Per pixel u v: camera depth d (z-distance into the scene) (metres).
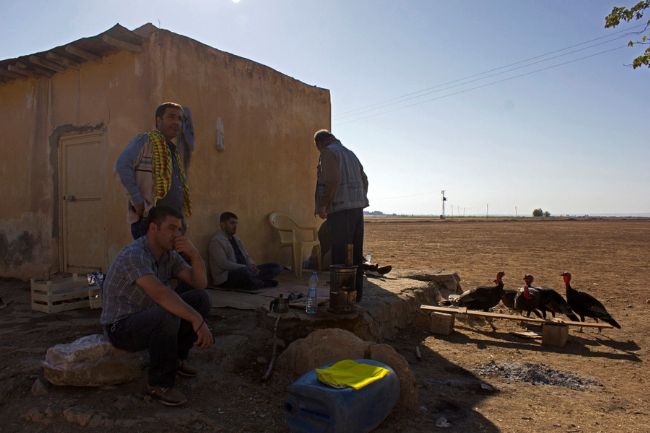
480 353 6.18
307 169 10.20
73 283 6.38
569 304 7.29
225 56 8.14
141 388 4.04
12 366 4.38
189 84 7.46
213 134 7.86
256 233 8.76
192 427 3.60
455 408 4.42
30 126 8.74
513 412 4.37
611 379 5.36
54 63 7.88
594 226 68.69
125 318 3.86
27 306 6.62
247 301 6.31
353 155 6.42
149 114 7.06
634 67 9.11
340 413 3.37
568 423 4.16
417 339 6.68
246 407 4.00
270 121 9.15
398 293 7.46
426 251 23.17
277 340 5.21
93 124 7.77
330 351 4.52
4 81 8.95
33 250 8.66
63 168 8.26
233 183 8.26
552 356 6.17
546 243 29.92
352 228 6.26
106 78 7.58
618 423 4.20
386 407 3.84
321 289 7.11
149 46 7.05
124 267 3.79
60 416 3.64
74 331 5.38
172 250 4.25
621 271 15.30
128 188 4.88
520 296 7.50
